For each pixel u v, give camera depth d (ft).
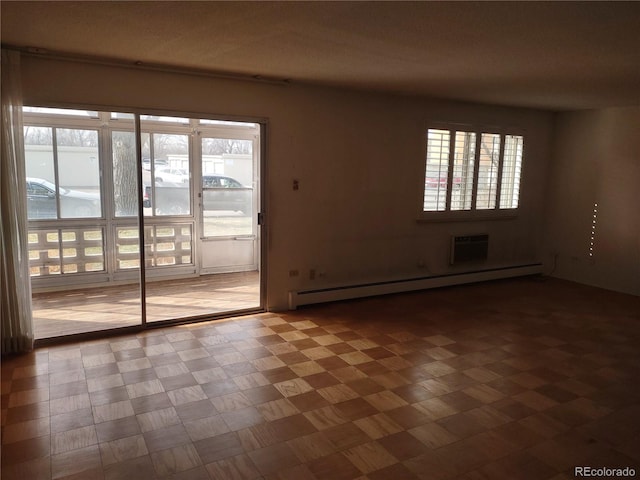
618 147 18.66
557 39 9.36
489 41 9.59
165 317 14.52
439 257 18.94
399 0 7.32
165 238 19.31
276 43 10.03
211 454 7.73
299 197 15.37
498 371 11.20
